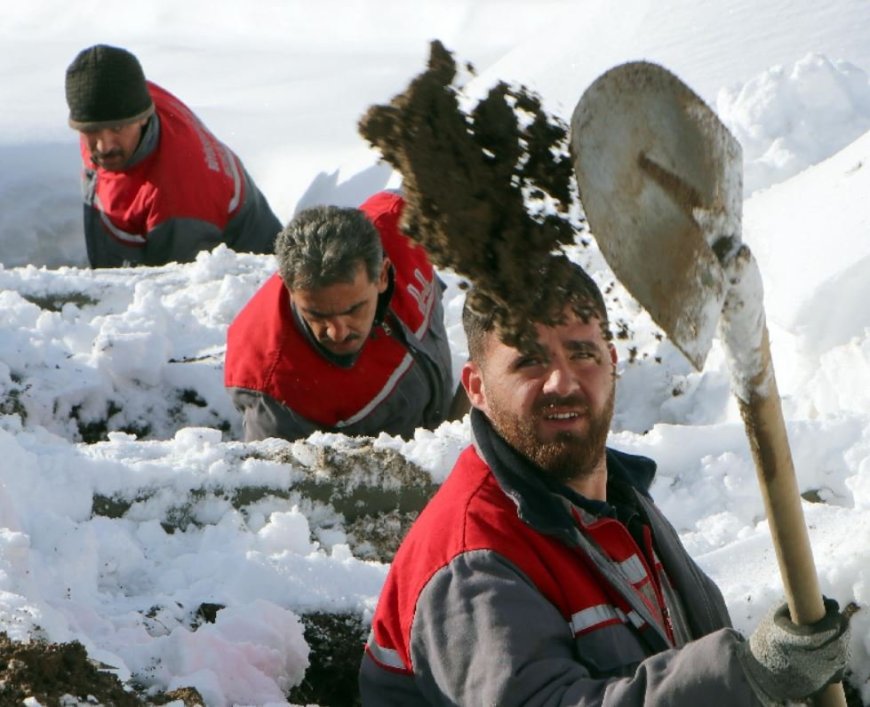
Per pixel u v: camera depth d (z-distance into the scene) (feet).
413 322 25.08
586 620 12.93
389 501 21.61
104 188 37.60
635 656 13.06
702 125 10.10
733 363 10.90
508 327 11.31
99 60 36.09
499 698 12.18
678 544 14.61
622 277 9.75
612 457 14.57
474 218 10.63
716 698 11.43
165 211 36.81
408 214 10.80
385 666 13.58
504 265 10.84
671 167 10.00
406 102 10.52
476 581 12.69
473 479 13.44
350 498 21.50
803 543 11.46
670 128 10.00
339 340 23.71
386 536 21.53
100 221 37.88
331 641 18.38
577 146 9.66
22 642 14.01
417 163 10.52
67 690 13.64
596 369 13.09
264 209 39.14
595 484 13.66
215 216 37.45
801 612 11.50
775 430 11.17
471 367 13.80
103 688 14.06
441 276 34.99
